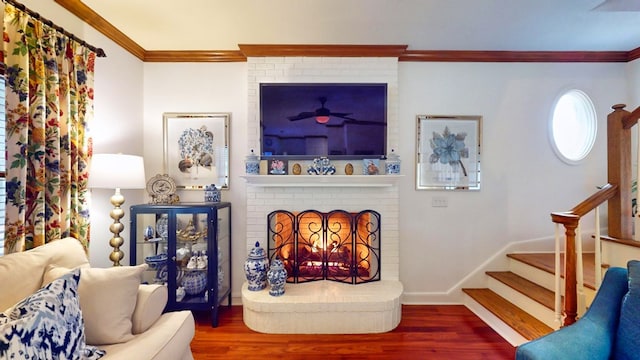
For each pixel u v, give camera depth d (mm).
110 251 2713
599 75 3234
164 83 3188
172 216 2695
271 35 2799
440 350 2344
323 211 3082
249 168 2934
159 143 3197
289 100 3018
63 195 2035
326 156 3033
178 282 2750
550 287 2674
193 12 2389
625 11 2383
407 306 3139
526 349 1336
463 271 3230
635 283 1441
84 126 2236
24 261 1501
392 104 3078
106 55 2604
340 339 2500
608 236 2186
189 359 1816
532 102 3225
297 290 2803
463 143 3209
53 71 1934
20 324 1118
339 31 2725
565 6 2324
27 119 1749
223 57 3170
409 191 3211
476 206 3227
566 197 3244
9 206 1702
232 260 3203
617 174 2135
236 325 2736
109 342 1497
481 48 3090
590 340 1399
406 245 3217
